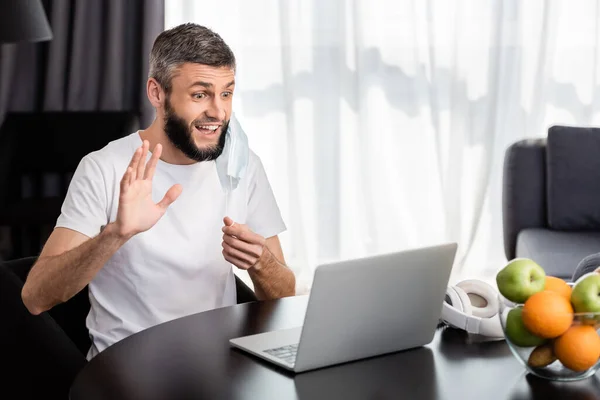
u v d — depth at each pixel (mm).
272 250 2418
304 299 2072
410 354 1713
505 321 1551
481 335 1826
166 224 2240
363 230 5055
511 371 1613
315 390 1522
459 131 4918
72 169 4238
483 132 4926
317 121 4949
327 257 5066
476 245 5027
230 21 4836
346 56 4863
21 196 4426
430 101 4922
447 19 4879
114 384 1548
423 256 1651
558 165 4098
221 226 2299
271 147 4969
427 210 5020
